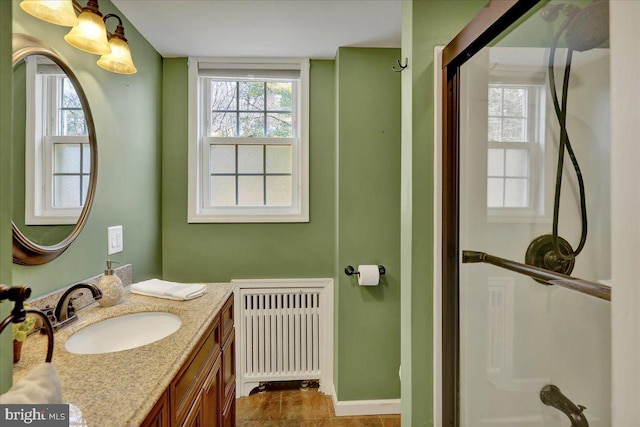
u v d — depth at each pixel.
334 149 2.12
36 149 1.04
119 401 0.67
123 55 1.23
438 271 1.25
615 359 0.52
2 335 0.54
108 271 1.29
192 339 0.99
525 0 0.85
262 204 2.18
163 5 1.52
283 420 1.92
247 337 2.09
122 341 1.20
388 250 2.00
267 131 2.19
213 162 2.16
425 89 1.25
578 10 0.87
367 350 1.99
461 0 1.25
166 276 2.08
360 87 1.97
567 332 1.09
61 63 1.15
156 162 1.98
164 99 2.06
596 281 1.02
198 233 2.09
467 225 1.23
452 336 1.25
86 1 1.29
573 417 1.06
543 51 1.03
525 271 1.16
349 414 1.96
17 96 0.97
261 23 1.69
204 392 1.12
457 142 1.22
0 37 0.54
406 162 1.33
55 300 1.11
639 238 0.48
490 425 1.20
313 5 1.54
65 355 0.87
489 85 1.16
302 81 2.10
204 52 2.00
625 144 0.50
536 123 1.11
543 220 1.12
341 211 1.97
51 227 1.11
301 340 2.12
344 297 1.98
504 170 1.17
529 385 1.15
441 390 1.25
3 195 0.55
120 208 1.58
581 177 1.03
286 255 2.13
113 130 1.51
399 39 1.86
